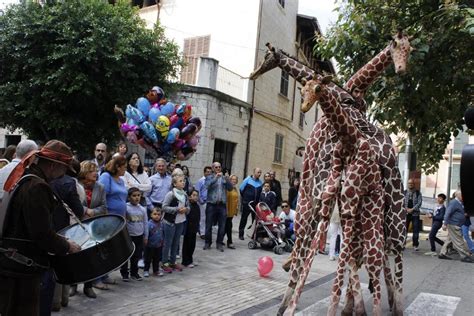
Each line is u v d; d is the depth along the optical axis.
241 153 16.95
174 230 7.16
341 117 4.23
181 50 18.48
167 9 18.98
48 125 12.36
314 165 5.14
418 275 7.75
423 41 8.22
